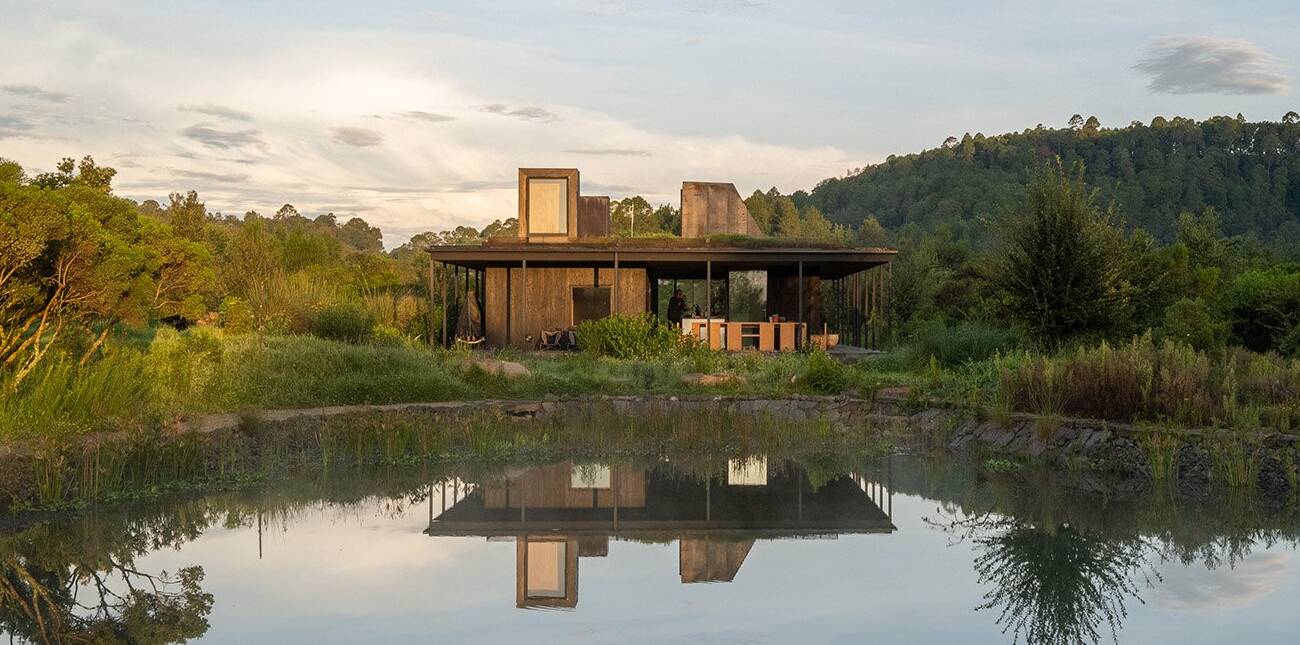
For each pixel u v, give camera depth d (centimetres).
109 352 1374
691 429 1430
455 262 2464
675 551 811
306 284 2502
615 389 1748
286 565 748
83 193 1454
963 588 696
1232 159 16350
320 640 572
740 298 2811
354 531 870
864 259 2319
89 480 972
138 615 621
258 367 1530
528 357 2114
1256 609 639
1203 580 713
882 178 18288
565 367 1938
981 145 18825
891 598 673
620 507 984
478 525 900
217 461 1135
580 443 1373
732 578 725
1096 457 1167
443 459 1251
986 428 1360
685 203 3141
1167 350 1299
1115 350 1437
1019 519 920
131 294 1475
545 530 882
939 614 633
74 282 1271
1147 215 15150
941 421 1442
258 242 3381
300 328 2316
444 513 953
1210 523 891
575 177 2717
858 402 1603
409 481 1116
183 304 1816
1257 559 773
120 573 725
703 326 2405
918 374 1828
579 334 2262
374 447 1287
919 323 2912
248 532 862
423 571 736
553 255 2342
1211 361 1424
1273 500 983
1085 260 1700
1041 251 1727
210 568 739
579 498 1027
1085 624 607
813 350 1931
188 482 1061
